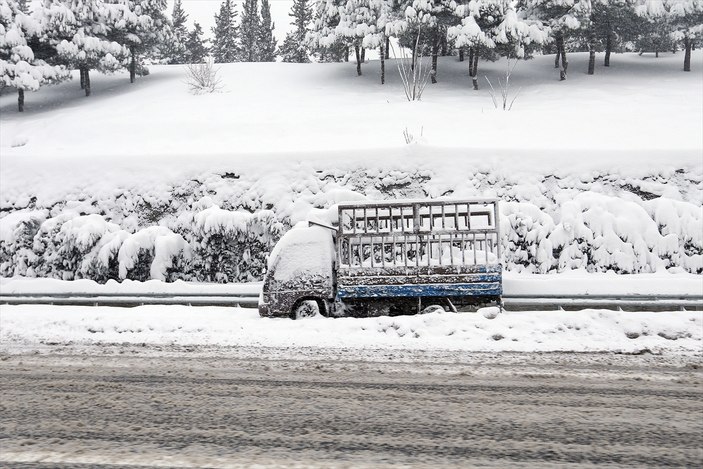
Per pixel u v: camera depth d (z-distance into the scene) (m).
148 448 4.50
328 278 10.77
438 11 41.97
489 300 10.38
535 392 6.04
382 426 4.98
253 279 18.20
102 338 9.46
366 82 46.38
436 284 10.38
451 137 24.41
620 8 47.28
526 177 18.78
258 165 20.34
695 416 5.20
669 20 49.78
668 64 53.25
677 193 17.58
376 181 19.58
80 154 22.22
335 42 45.81
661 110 28.56
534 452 4.34
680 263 16.00
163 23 56.47
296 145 24.05
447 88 43.62
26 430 5.00
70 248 18.47
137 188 20.58
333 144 23.73
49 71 45.28
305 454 4.33
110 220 20.20
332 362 7.52
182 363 7.61
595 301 11.74
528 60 55.91
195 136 27.56
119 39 51.31
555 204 18.09
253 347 8.55
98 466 4.15
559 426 4.95
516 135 24.30
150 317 10.78
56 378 6.88
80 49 46.38
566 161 18.89
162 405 5.70
